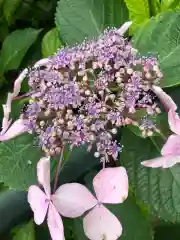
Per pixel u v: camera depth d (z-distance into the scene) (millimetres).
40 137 242
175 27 271
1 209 265
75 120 230
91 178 260
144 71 241
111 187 236
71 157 254
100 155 248
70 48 259
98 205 240
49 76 238
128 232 267
